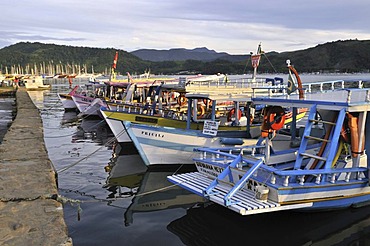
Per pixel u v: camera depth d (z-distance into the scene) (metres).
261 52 18.86
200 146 14.16
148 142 14.32
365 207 10.10
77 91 43.91
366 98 9.64
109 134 24.09
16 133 15.57
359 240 8.45
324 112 9.97
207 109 20.41
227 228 9.05
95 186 12.54
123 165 15.61
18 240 5.29
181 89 18.17
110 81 31.16
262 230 8.88
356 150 9.65
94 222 9.38
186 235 8.63
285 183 8.52
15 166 9.62
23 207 6.60
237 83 18.48
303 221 9.34
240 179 8.93
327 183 9.02
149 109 20.80
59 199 7.32
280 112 11.44
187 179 10.35
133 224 9.28
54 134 24.09
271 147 11.57
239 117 17.55
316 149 11.61
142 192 11.85
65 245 5.16
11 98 52.75
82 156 17.31
